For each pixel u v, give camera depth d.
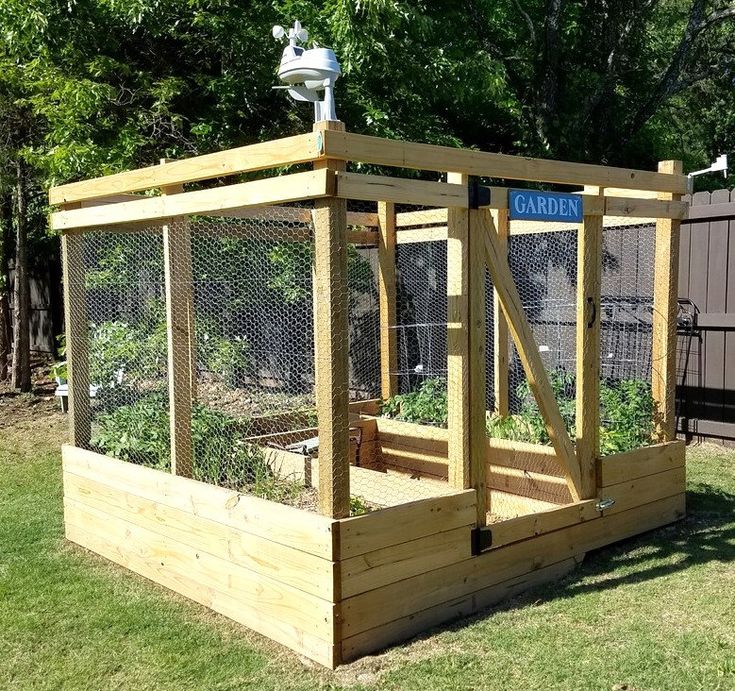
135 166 8.03
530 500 5.30
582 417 4.66
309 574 3.49
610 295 7.25
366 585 3.50
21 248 9.98
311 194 3.35
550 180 4.34
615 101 12.64
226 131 8.42
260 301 6.74
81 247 5.23
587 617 3.83
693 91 17.95
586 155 11.63
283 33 4.12
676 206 5.18
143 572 4.54
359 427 6.32
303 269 6.86
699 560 4.59
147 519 4.48
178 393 4.40
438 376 7.46
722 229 7.13
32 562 4.78
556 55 10.95
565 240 7.11
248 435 5.86
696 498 5.86
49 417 9.12
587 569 4.52
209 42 8.44
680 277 7.46
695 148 18.61
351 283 7.75
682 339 7.47
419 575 3.71
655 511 5.15
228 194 3.81
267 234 6.09
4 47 8.46
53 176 8.09
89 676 3.41
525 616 3.88
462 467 3.95
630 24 11.70
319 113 4.14
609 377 7.01
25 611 4.07
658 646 3.50
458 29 10.54
